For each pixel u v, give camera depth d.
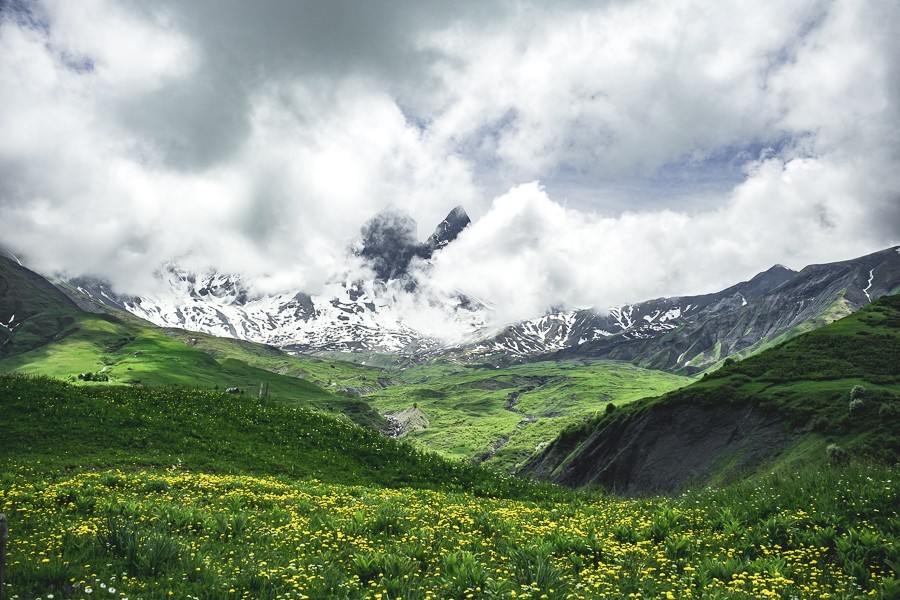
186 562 10.63
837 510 14.52
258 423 36.94
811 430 71.69
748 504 16.70
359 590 9.91
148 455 29.73
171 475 25.05
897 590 9.56
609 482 92.25
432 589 9.96
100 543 11.68
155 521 14.16
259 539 13.36
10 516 14.82
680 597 9.92
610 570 11.48
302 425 37.81
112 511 15.03
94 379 183.50
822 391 80.81
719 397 91.88
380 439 37.53
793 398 82.19
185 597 9.17
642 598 10.02
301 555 12.04
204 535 13.55
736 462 75.38
